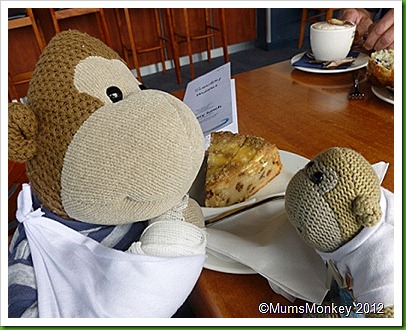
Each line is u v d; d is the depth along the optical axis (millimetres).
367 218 253
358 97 618
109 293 251
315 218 269
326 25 722
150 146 239
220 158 470
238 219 387
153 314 261
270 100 643
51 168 249
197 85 545
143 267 249
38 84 254
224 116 509
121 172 238
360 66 702
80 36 280
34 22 1598
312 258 324
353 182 261
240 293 319
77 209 258
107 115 241
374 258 259
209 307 314
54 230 276
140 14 2178
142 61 2287
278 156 473
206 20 2260
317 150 496
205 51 2436
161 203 261
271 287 319
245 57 2408
